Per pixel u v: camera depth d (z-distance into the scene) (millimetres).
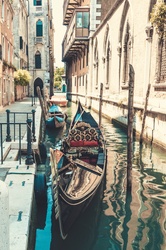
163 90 10750
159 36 10656
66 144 7684
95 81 27375
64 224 4211
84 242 4461
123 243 4449
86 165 5766
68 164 5383
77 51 37188
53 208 5301
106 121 20078
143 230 4832
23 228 3504
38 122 12984
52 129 16188
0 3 17938
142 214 5402
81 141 7828
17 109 19109
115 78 19391
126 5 16469
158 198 6145
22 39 32594
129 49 16297
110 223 5047
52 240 4504
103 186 6520
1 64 18531
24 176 5340
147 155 9891
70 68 48969
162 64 11312
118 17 18297
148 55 12508
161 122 10406
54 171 4172
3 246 1962
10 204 4145
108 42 21844
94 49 27609
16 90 28031
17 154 7250
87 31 28734
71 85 47156
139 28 13852
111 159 9469
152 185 6938
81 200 4547
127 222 5094
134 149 10820
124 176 7625
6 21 20797
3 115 15570
